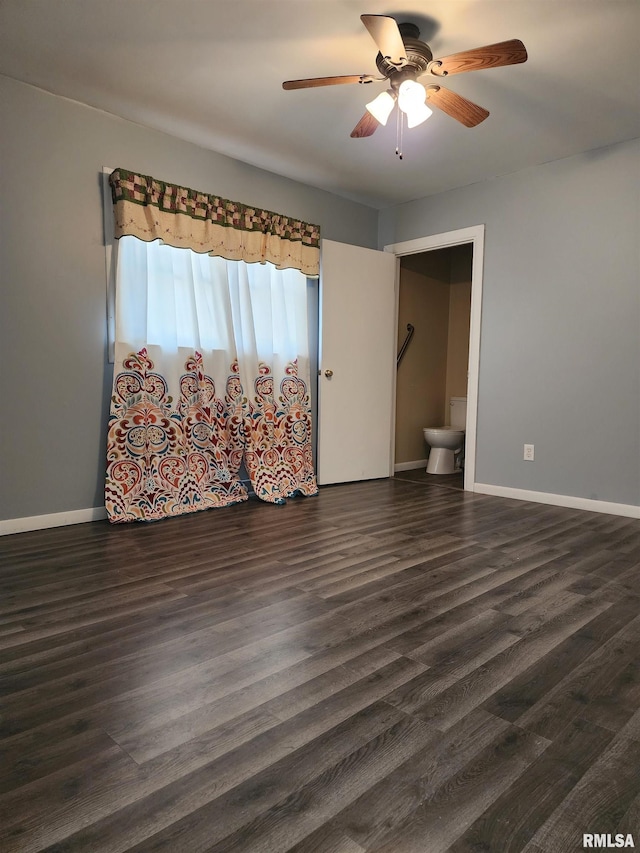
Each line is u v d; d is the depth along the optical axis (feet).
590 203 11.57
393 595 6.91
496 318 13.23
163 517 10.53
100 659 5.29
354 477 14.85
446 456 16.79
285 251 12.86
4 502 9.34
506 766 3.87
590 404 11.75
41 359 9.61
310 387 14.07
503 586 7.25
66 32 7.75
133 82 9.09
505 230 12.98
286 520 10.60
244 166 12.34
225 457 11.87
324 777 3.74
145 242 10.44
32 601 6.63
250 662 5.25
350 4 7.09
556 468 12.31
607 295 11.41
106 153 10.18
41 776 3.72
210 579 7.38
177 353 10.98
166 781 3.69
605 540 9.45
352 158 12.05
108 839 3.21
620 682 4.98
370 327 14.85
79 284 9.99
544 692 4.80
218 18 7.41
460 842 3.22
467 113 8.07
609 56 8.11
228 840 3.21
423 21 7.43
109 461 10.12
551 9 7.12
